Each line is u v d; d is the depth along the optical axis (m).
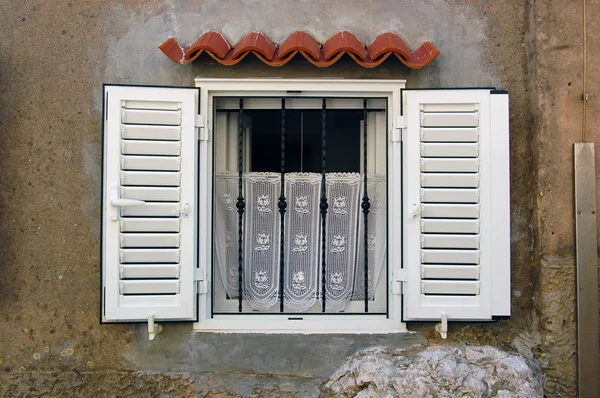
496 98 2.84
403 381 2.67
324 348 2.90
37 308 2.89
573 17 2.86
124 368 2.91
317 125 3.06
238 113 3.11
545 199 2.84
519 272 2.93
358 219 3.05
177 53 2.84
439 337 2.92
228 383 2.90
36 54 2.91
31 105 2.90
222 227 3.06
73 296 2.89
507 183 2.82
